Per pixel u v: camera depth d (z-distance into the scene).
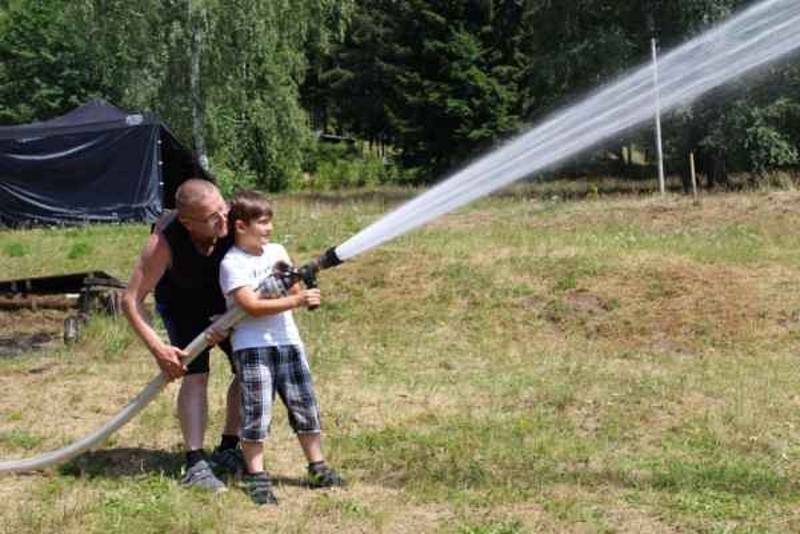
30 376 10.47
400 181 50.84
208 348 6.79
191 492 6.48
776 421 8.40
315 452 6.73
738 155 34.06
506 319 13.12
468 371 10.58
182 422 6.77
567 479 6.88
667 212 20.45
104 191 26.81
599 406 8.92
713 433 8.02
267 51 37.88
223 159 41.00
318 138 60.12
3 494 6.66
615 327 12.59
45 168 26.52
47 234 24.38
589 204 22.80
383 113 57.62
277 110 41.34
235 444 7.20
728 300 13.00
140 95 37.50
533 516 6.14
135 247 21.45
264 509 6.23
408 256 15.42
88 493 6.59
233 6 36.88
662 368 10.58
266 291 6.33
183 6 37.06
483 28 46.34
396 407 8.95
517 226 20.11
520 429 8.12
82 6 36.62
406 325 13.14
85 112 27.69
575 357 11.30
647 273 14.05
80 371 10.61
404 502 6.40
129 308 6.52
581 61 35.31
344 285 14.48
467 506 6.32
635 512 6.23
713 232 18.08
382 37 51.44
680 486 6.71
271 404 6.50
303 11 39.31
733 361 10.91
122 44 36.81
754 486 6.68
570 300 13.48
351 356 11.36
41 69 46.50
